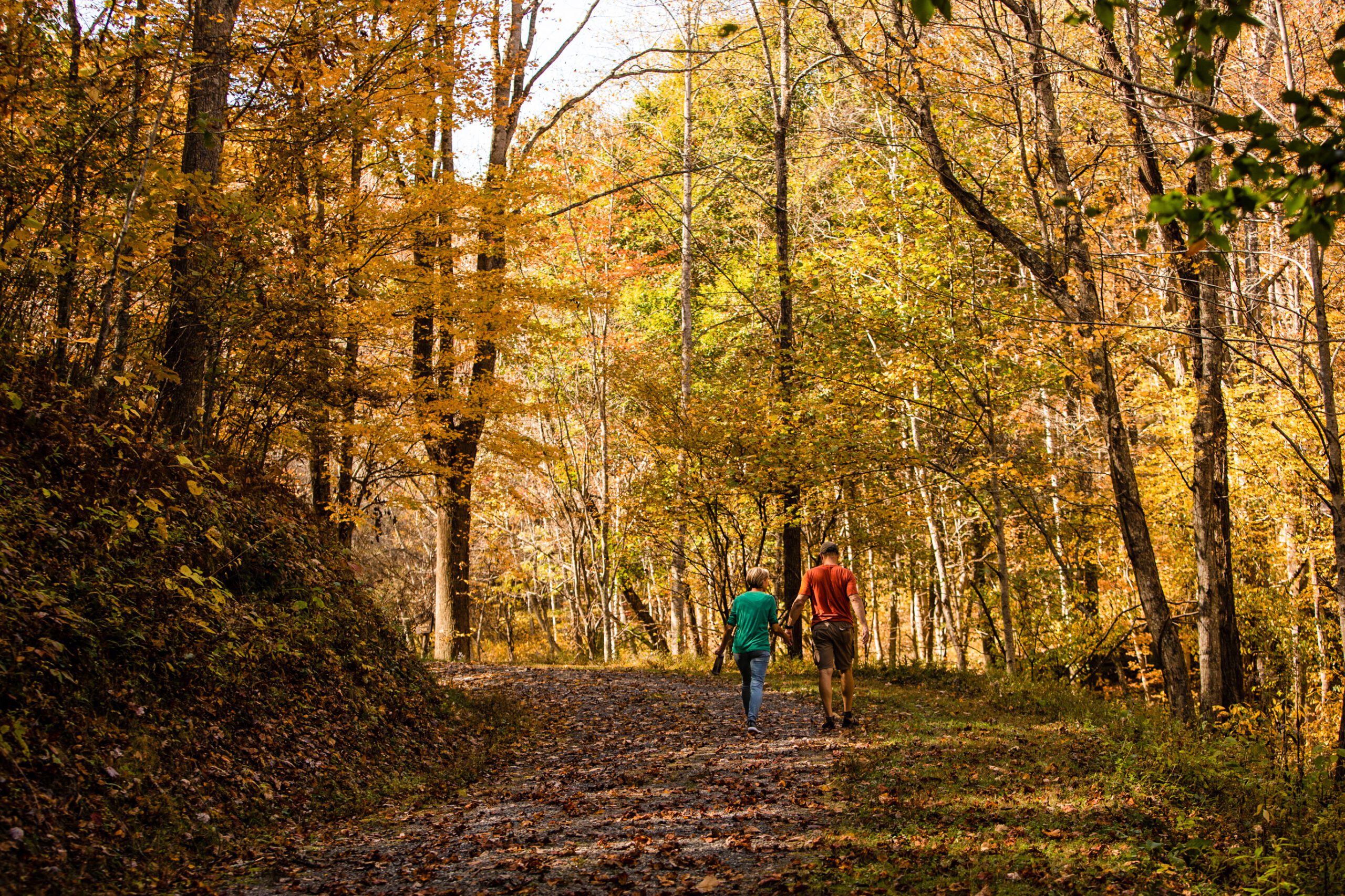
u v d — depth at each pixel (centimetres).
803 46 1895
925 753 765
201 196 830
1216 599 1140
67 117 715
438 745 837
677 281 2958
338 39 1025
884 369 1435
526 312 1499
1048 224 1062
